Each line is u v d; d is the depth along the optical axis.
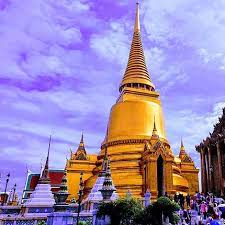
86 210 40.47
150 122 66.38
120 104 68.75
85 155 69.06
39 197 48.84
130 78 74.50
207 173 62.44
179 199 47.69
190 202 48.16
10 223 38.09
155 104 69.75
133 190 54.47
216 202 42.44
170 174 54.91
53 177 73.62
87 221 36.22
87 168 67.12
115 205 27.89
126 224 27.36
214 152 62.38
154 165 54.56
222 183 56.44
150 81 76.06
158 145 56.28
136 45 80.56
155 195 52.44
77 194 63.69
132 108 67.31
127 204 27.86
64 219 32.25
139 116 66.38
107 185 34.28
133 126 65.19
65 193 34.25
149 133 64.62
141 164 57.88
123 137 63.94
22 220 38.72
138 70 75.81
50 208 46.78
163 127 69.25
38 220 39.31
